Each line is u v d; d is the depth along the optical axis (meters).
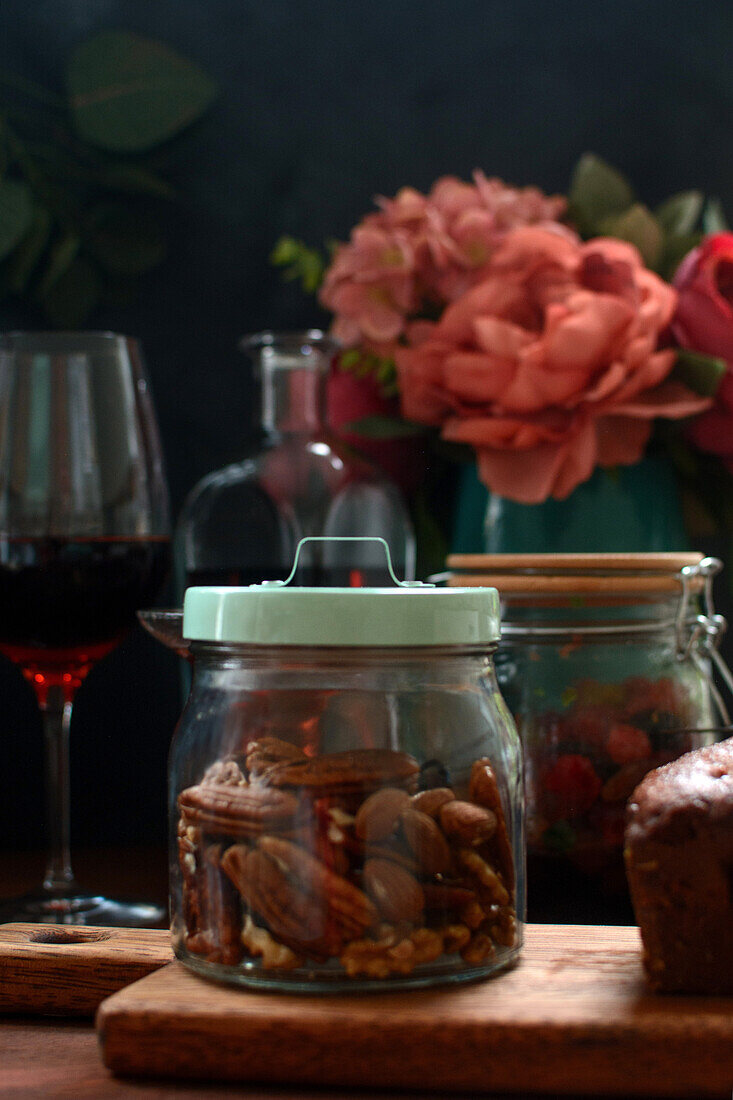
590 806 0.62
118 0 1.08
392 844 0.48
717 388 0.82
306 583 0.82
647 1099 0.45
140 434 0.75
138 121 1.07
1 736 1.05
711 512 0.89
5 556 0.71
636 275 0.81
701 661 0.68
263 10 1.10
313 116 1.10
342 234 1.11
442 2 1.11
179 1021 0.46
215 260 1.09
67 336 0.73
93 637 0.73
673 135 1.12
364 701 0.49
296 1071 0.46
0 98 1.05
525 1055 0.45
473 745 0.50
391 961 0.48
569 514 0.82
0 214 1.03
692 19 1.12
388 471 0.92
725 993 0.48
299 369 0.85
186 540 0.86
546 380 0.78
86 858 0.96
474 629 0.50
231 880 0.49
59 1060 0.50
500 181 1.11
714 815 0.47
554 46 1.11
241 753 0.50
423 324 0.85
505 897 0.50
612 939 0.56
